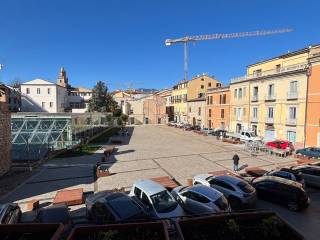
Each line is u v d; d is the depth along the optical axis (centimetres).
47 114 3688
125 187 1662
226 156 2677
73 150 3048
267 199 1423
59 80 9300
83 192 1584
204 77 6844
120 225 624
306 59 3250
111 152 2898
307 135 3017
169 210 1067
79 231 605
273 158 2573
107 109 8056
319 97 2870
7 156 2039
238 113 4422
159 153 2861
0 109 1909
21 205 1384
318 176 1642
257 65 4431
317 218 1218
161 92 9512
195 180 1541
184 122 6912
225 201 1159
